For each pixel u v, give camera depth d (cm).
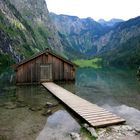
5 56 12125
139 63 16338
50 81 3544
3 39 13575
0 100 2242
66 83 3634
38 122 1476
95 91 2909
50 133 1262
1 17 17962
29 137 1211
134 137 1147
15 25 19825
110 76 5225
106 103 2145
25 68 3397
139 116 1623
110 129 1285
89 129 1272
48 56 3512
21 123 1454
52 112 1742
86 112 1619
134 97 2475
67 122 1472
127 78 4709
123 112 1759
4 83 3622
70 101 2033
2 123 1456
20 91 2800
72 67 3706
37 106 1955
